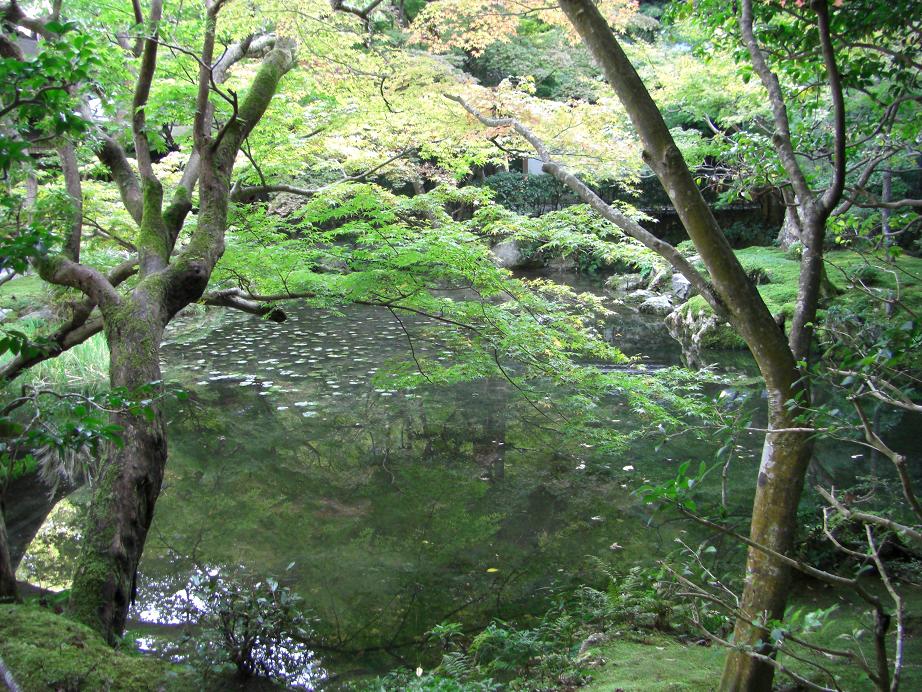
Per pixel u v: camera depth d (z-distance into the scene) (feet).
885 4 11.75
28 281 36.81
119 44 20.86
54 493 22.59
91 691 8.95
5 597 10.99
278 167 23.43
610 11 21.24
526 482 23.84
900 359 6.81
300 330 47.34
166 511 21.48
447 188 21.44
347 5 21.29
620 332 48.14
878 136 14.35
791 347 9.18
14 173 11.21
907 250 48.60
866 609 14.25
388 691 11.92
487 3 21.15
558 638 14.11
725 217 70.54
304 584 17.22
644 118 9.09
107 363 29.96
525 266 71.00
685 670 12.08
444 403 32.35
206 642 13.85
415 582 17.42
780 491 8.95
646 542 19.44
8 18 16.20
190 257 15.05
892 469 23.91
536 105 22.91
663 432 9.30
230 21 19.89
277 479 24.11
